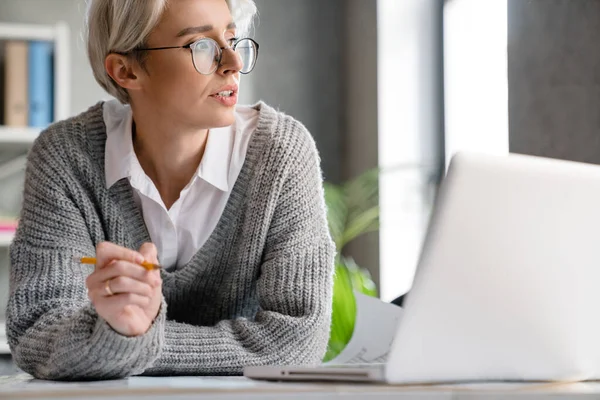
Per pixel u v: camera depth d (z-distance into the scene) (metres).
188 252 1.78
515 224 1.07
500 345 1.11
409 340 1.05
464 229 1.05
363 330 1.99
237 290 1.80
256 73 4.26
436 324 1.06
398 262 3.93
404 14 3.96
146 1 1.64
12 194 3.98
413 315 1.05
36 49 3.76
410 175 3.95
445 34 3.94
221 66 1.63
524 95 2.67
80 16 4.08
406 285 3.94
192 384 1.11
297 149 1.79
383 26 3.94
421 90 3.96
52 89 3.79
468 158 1.04
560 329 1.13
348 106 4.27
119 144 1.74
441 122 3.94
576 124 2.44
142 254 1.25
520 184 1.07
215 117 1.64
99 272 1.23
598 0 2.37
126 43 1.67
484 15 3.82
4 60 3.90
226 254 1.79
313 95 4.31
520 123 2.69
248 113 1.85
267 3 4.29
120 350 1.26
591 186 1.11
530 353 1.13
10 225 3.65
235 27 1.71
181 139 1.71
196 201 1.75
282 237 1.74
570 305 1.13
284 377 1.16
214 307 1.85
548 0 2.56
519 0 2.69
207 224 1.76
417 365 1.07
